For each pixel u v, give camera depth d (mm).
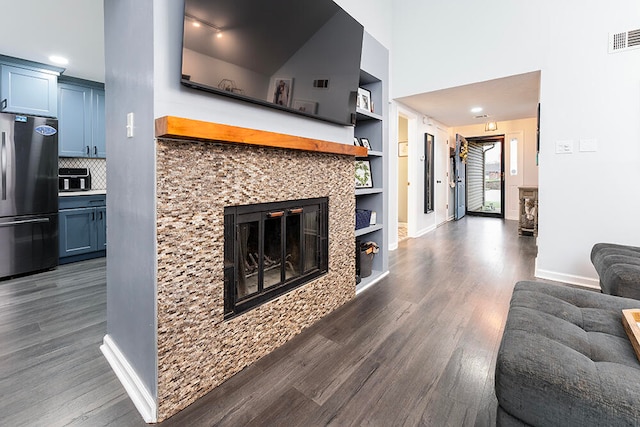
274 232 1915
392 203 4301
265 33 1611
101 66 3484
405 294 2654
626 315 1197
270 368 1652
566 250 2936
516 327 1171
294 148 1777
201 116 1409
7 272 3094
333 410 1349
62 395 1453
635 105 2586
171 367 1329
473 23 3441
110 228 1725
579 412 828
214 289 1481
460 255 3924
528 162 7000
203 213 1417
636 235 2645
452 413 1321
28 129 3209
